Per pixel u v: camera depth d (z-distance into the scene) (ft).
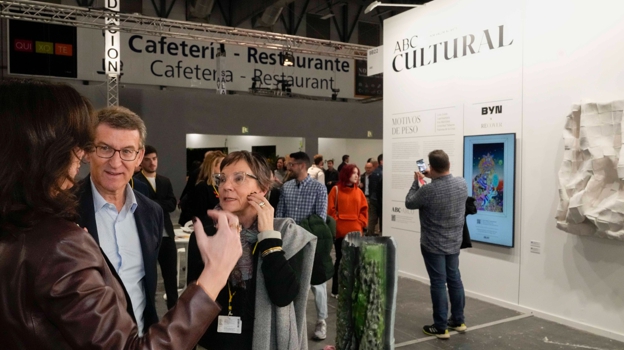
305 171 12.96
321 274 6.34
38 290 2.27
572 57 13.30
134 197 5.72
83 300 2.31
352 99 56.13
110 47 31.17
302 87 53.01
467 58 16.39
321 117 46.11
